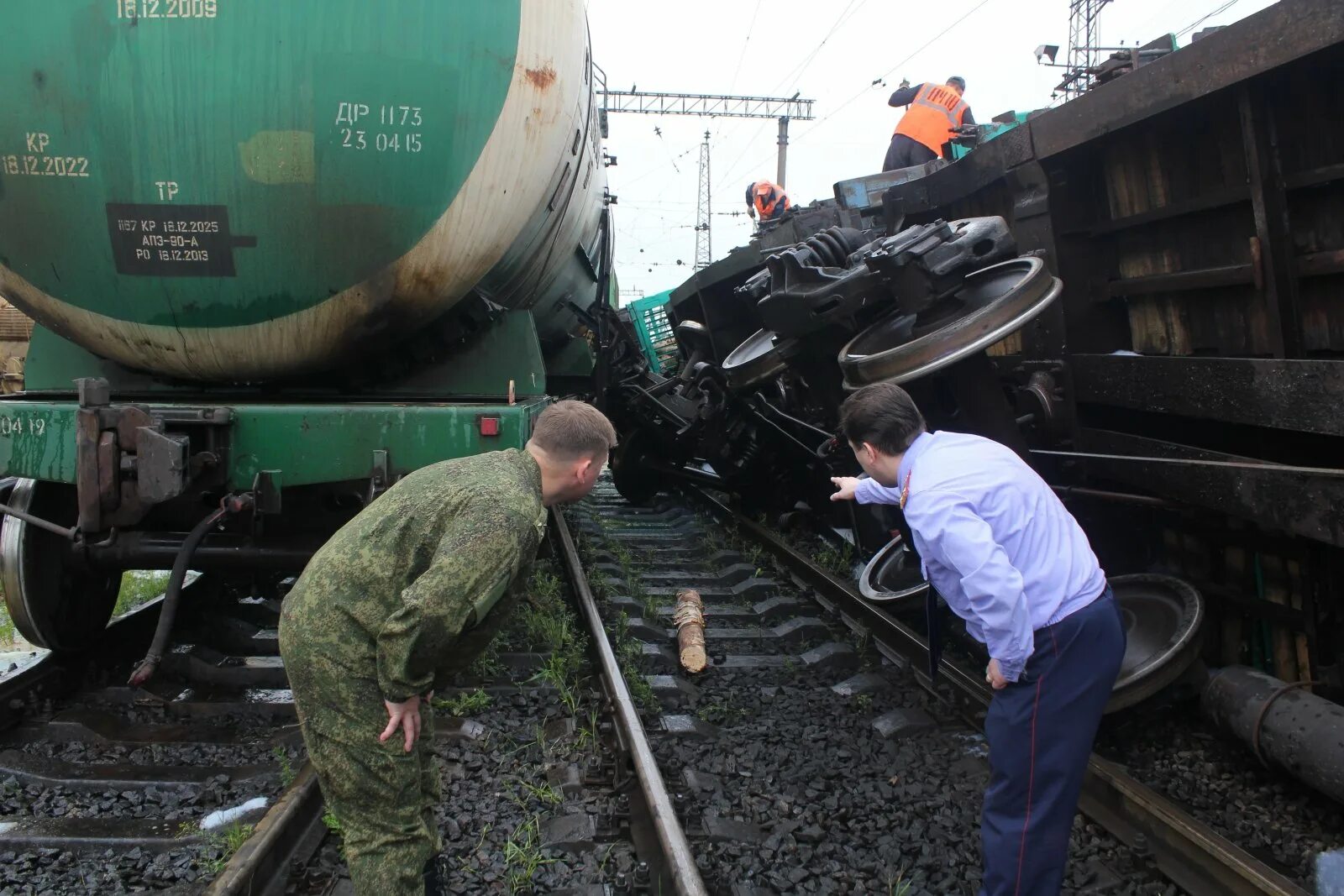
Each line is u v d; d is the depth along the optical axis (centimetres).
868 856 276
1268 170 338
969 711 375
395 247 364
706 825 284
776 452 757
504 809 294
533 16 374
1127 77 380
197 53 336
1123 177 436
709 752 345
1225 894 249
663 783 295
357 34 343
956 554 219
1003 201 523
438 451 353
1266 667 386
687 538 774
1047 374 463
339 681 205
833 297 415
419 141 353
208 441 342
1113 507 464
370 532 210
